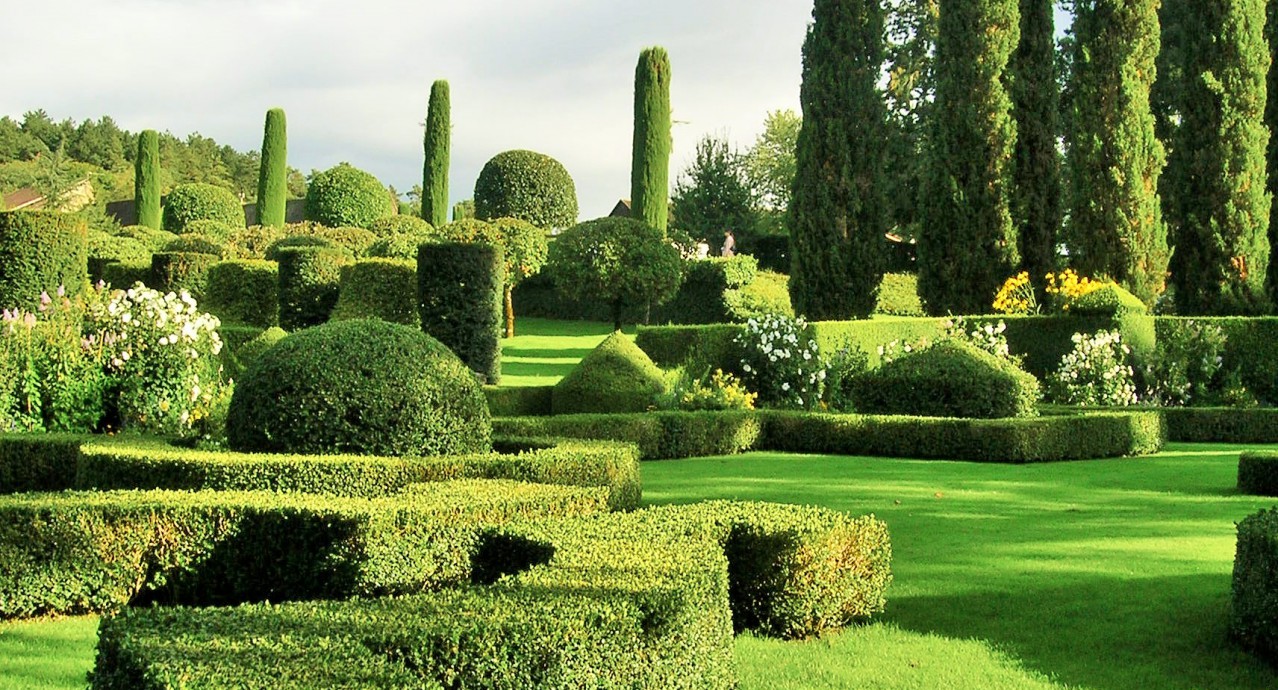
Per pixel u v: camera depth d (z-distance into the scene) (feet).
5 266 42.70
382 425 24.03
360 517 16.96
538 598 11.90
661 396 46.65
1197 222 69.92
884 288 100.27
